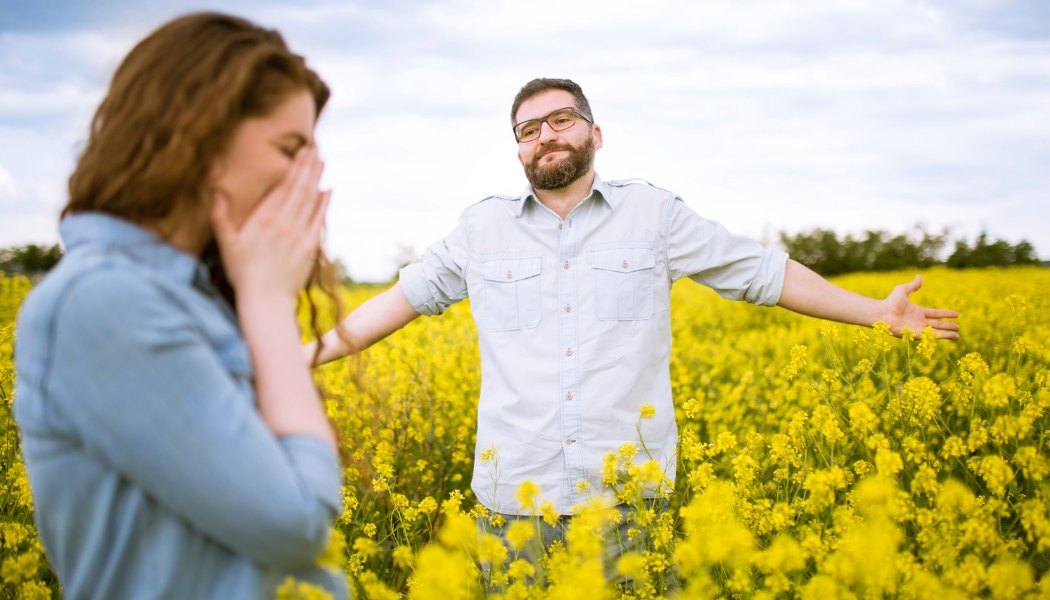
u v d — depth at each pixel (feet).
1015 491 7.20
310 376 3.16
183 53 3.06
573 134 7.76
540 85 7.93
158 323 2.63
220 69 3.00
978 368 8.79
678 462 8.87
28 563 5.51
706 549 5.68
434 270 8.59
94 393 2.57
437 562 4.73
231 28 3.25
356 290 35.99
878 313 8.12
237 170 3.09
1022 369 10.69
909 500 6.61
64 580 3.02
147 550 2.86
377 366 14.03
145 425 2.58
